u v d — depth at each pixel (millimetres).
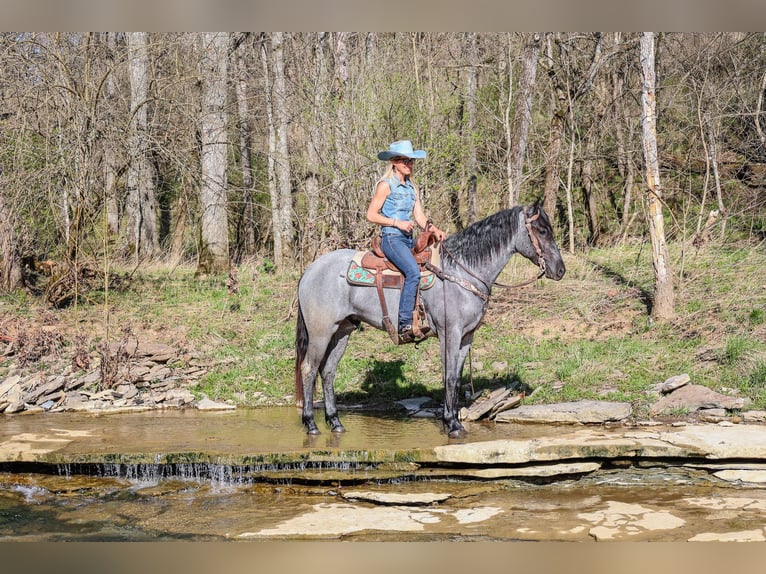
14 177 12594
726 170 18109
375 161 12062
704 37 17125
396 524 5465
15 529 5453
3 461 6770
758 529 5238
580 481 6445
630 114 19078
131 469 6629
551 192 16406
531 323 11172
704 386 8562
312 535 5250
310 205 14445
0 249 13875
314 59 15711
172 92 14727
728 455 6430
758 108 15422
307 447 6750
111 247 18078
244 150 20703
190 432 7668
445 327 7215
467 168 13414
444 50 17109
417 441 6980
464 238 7379
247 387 9867
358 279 7207
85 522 5590
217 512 5781
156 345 10953
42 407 9344
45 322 12055
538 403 8617
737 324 10031
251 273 15875
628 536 5152
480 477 6418
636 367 9305
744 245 13945
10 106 12656
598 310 11297
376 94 12391
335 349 7656
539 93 19891
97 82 13211
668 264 10555
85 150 12102
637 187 20156
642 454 6531
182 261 18141
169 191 22125
